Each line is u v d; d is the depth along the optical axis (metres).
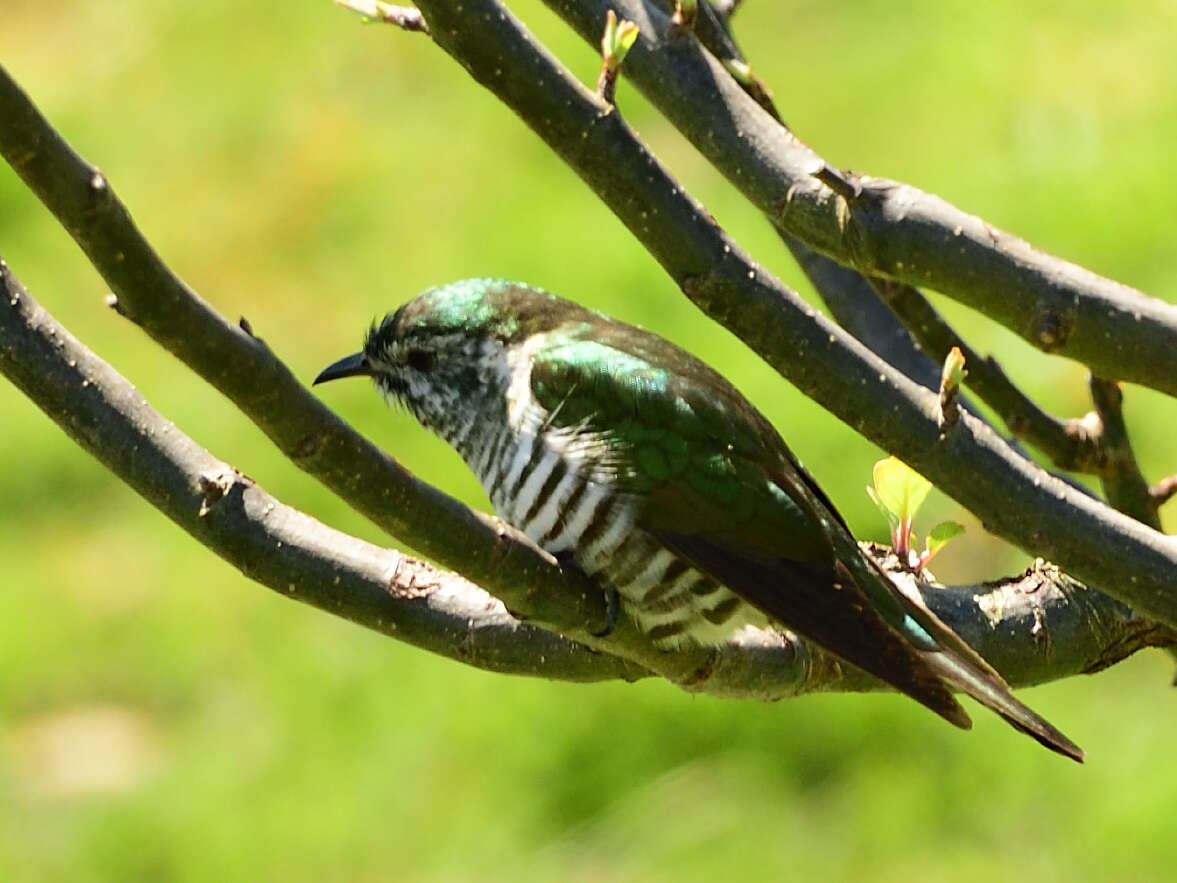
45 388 5.56
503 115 19.83
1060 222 16.88
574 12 6.19
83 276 18.50
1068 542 5.95
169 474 5.74
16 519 16.08
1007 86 18.80
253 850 12.91
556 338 7.56
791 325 5.85
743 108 6.04
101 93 21.22
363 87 20.58
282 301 17.62
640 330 7.79
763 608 6.91
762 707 13.00
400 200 18.70
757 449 7.40
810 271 7.96
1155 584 5.96
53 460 16.48
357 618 6.21
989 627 6.98
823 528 7.28
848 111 18.86
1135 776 12.34
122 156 20.09
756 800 12.61
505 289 7.86
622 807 12.72
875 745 12.77
